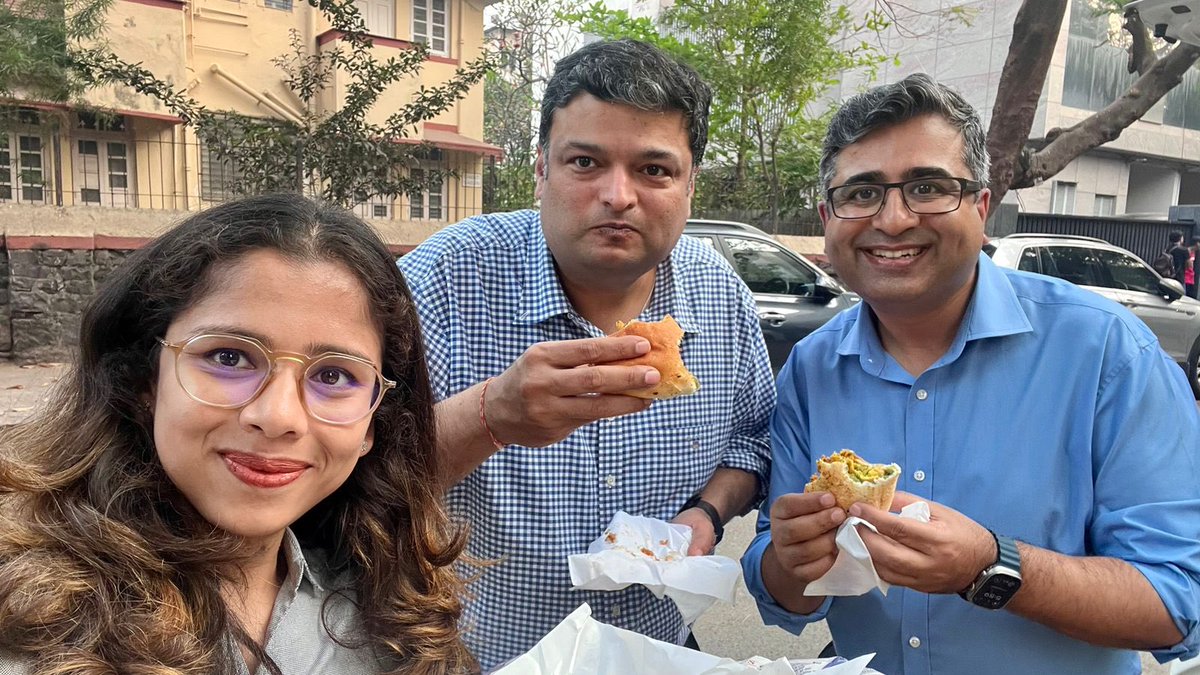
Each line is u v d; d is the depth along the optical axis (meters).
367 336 0.50
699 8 5.49
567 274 0.80
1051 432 0.71
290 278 0.46
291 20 5.31
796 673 0.54
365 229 0.52
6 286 3.56
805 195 6.32
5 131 3.94
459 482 0.73
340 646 0.52
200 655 0.43
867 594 0.76
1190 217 6.64
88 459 0.46
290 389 0.45
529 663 0.53
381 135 4.18
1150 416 0.68
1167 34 1.90
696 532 0.79
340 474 0.49
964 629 0.71
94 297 0.48
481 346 0.81
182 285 0.45
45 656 0.39
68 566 0.42
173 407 0.44
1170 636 0.64
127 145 4.67
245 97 5.20
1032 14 2.77
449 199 5.98
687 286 0.89
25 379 3.22
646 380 0.58
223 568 0.47
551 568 0.79
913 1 7.16
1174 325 3.53
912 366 0.79
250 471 0.45
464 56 5.97
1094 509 0.71
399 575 0.56
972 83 6.85
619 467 0.81
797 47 5.29
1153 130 7.62
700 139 0.77
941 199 0.70
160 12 4.40
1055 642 0.70
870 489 0.63
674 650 0.54
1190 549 0.65
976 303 0.74
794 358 0.87
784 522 0.66
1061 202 7.50
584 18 6.28
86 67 3.68
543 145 0.79
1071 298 0.74
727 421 0.91
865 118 0.71
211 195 5.02
